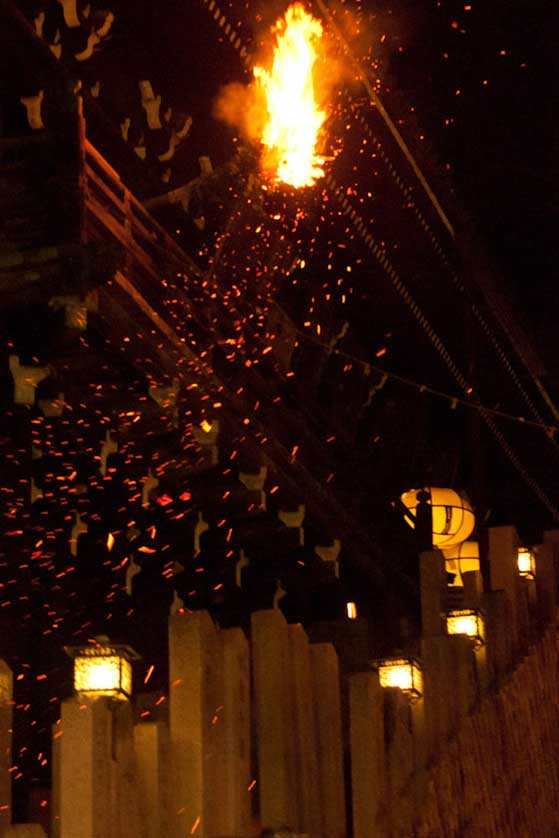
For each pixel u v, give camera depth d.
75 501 8.71
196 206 9.70
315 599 12.07
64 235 7.45
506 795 7.28
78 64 8.86
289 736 5.49
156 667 9.49
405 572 12.72
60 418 8.21
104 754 4.38
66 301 7.29
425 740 6.54
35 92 7.70
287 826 5.25
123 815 4.44
